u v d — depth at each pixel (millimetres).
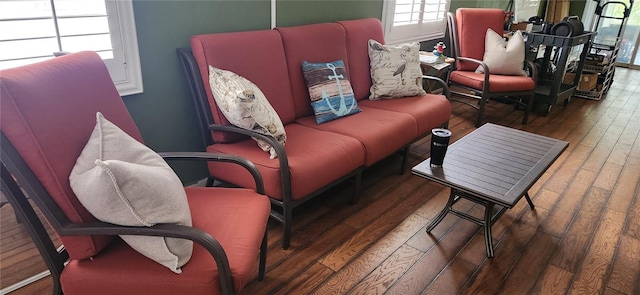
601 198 2596
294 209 2359
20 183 1093
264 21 2516
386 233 2170
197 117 2225
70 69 1292
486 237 2020
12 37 1577
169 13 2029
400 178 2795
